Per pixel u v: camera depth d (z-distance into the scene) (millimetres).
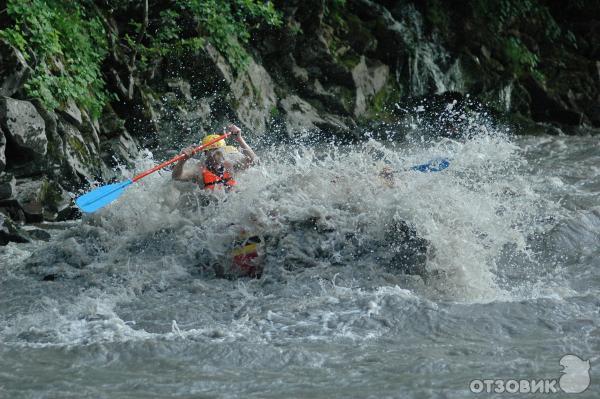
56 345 7973
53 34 18344
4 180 15789
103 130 20219
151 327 8578
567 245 11578
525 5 34250
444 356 7379
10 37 17188
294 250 10438
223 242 10773
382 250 10383
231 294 9789
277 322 8516
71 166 17688
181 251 11125
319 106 27016
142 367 7324
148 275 10500
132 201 12188
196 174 12320
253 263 10484
